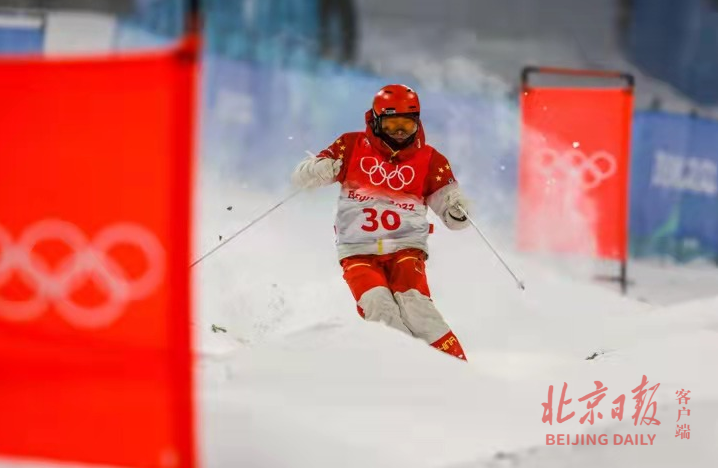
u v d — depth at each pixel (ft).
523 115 126.11
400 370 49.29
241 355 49.93
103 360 32.17
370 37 166.20
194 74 31.19
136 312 31.89
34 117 32.53
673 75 188.14
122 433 31.94
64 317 32.68
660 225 174.09
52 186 32.58
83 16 136.36
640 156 174.40
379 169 71.72
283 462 37.81
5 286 33.12
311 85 153.89
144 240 31.73
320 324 53.83
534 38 181.57
